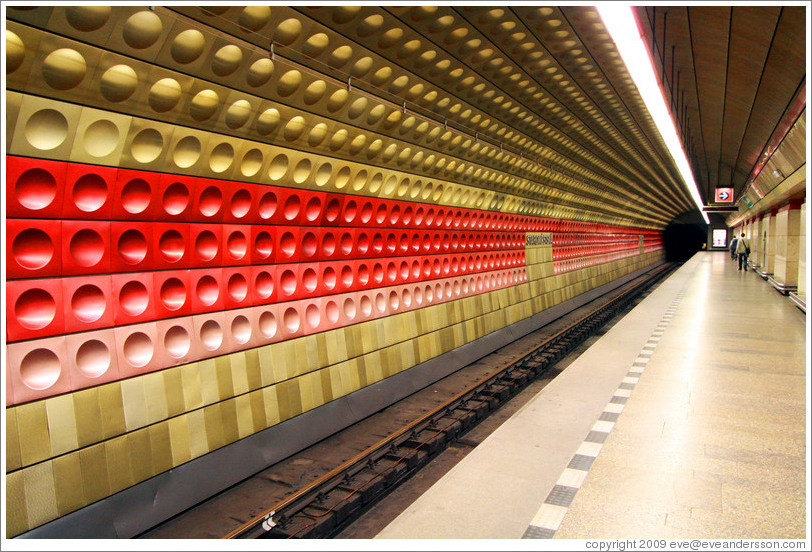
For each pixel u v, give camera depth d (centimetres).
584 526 359
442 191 939
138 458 476
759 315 1284
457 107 787
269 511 482
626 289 2639
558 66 796
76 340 440
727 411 593
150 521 471
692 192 2342
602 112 1116
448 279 1026
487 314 1178
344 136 648
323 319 712
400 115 698
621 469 448
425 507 386
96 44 380
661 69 1021
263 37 467
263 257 615
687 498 398
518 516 373
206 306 551
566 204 1636
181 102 460
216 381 556
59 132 402
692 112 1512
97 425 448
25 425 404
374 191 770
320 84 556
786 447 492
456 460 670
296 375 660
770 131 1351
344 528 509
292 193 630
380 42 561
